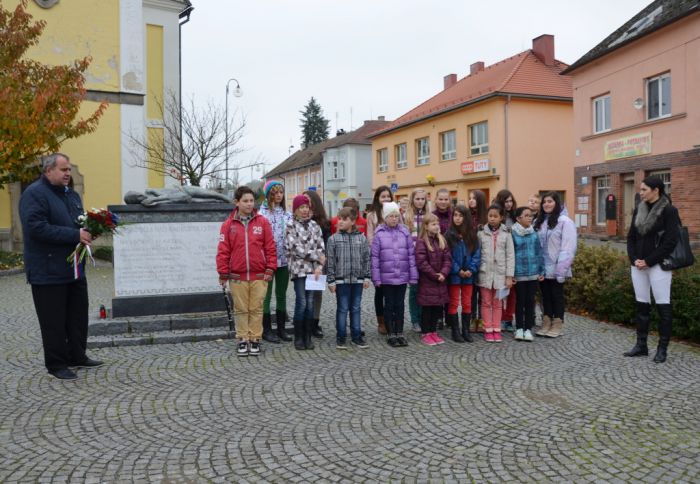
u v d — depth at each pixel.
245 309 6.47
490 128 27.38
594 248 9.43
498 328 7.14
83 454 3.85
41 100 13.28
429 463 3.70
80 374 5.70
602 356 6.34
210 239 7.84
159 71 21.94
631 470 3.57
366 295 10.75
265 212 7.44
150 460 3.76
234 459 3.77
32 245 5.45
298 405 4.80
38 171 14.77
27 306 9.73
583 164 23.77
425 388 5.24
